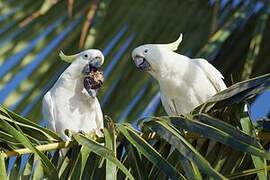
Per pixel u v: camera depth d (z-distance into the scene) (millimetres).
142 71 12031
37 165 7879
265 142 8117
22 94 11820
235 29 11883
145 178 7828
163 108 12031
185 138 8148
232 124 8219
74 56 10750
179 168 7898
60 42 12039
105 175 7754
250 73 11617
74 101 10453
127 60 12008
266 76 8109
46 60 11977
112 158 7539
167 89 10836
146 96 12016
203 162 7406
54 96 10484
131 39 12031
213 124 7797
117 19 12047
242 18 11961
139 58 10930
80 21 12062
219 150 8062
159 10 12078
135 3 12094
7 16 12102
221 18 12016
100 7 12000
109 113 11914
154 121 7887
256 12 12055
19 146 8125
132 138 7797
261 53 11953
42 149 8078
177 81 10719
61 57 10805
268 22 12008
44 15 12109
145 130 8070
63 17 12109
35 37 12055
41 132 8227
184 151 7539
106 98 11938
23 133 8008
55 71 11953
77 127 10430
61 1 12125
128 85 12008
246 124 8078
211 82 10742
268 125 8102
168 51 10867
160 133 7785
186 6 12078
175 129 7805
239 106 8211
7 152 8070
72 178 7648
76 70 10523
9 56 11938
